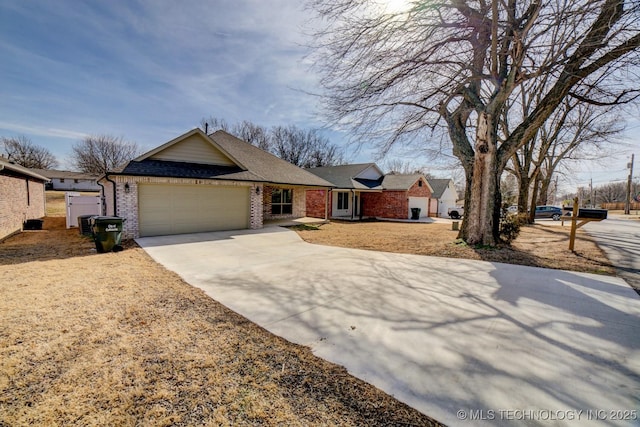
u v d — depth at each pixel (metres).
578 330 3.49
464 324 3.67
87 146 46.44
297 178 15.96
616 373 2.64
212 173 11.60
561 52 6.66
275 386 2.47
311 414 2.15
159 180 10.11
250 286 5.23
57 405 2.20
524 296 4.69
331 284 5.36
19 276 5.51
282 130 36.38
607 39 6.48
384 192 23.73
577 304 4.32
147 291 4.82
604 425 2.03
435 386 2.47
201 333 3.40
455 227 14.05
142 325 3.57
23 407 2.17
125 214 9.67
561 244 9.52
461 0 6.62
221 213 12.21
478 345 3.15
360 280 5.62
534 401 2.28
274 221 16.11
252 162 15.36
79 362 2.76
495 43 7.04
